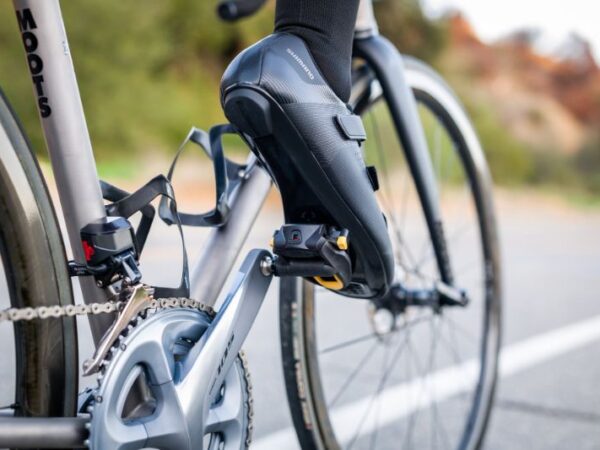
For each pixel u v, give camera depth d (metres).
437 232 1.69
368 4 1.58
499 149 18.16
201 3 12.48
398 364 2.95
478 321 3.90
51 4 1.05
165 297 1.11
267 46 1.10
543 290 5.16
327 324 2.75
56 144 1.06
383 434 2.27
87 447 0.99
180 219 1.21
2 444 0.93
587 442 2.30
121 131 11.62
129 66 11.79
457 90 18.27
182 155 10.47
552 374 2.99
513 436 2.32
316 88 1.11
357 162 1.14
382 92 1.59
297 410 1.52
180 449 1.06
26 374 1.00
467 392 2.65
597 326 3.93
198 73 12.77
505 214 13.82
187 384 1.07
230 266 1.27
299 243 1.13
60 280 1.00
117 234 1.04
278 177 1.14
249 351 3.05
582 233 10.60
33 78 1.06
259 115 1.07
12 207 0.97
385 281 1.24
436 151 1.93
